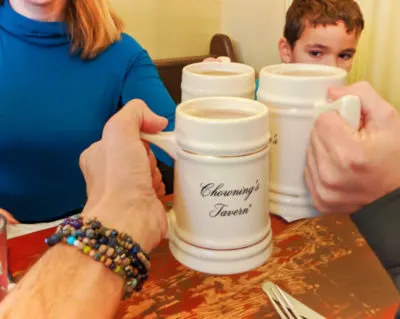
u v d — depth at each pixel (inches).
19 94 44.0
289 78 22.1
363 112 21.1
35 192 46.1
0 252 20.2
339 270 21.0
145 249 18.6
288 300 18.7
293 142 23.1
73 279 16.5
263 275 20.7
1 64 44.0
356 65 52.1
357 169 20.2
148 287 20.0
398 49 46.1
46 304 15.7
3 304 15.9
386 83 47.7
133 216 18.6
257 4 69.4
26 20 44.1
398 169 20.1
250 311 18.5
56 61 45.7
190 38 77.9
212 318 18.1
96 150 20.3
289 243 23.0
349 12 48.5
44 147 44.8
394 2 45.1
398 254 18.2
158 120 21.0
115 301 17.0
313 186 22.7
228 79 24.4
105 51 48.8
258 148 19.4
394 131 20.1
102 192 19.2
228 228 20.1
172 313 18.5
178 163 20.2
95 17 46.7
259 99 23.6
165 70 68.8
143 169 19.6
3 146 44.0
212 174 19.3
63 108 45.6
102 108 48.4
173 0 74.4
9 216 35.7
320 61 50.1
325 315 18.3
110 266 17.0
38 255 23.1
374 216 19.4
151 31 74.3
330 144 20.8
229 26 77.2
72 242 17.2
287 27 52.7
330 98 21.9
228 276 20.6
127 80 50.2
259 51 71.1
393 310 18.5
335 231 23.9
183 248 21.1
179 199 20.7
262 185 20.3
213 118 19.9
